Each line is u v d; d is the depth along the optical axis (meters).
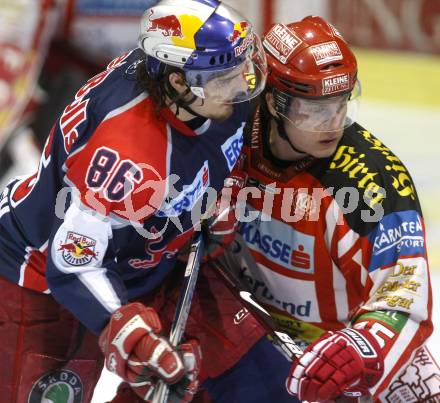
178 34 8.16
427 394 9.66
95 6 17.44
